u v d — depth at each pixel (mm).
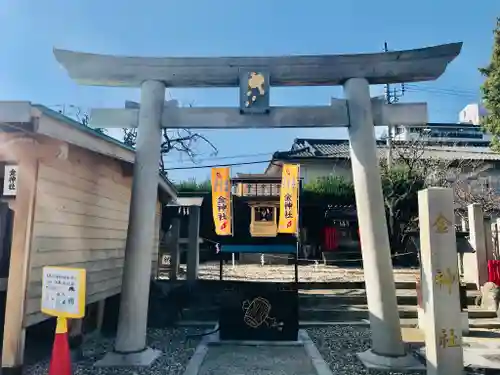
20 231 4973
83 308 3859
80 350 6152
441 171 19938
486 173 21891
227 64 6348
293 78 6359
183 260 16156
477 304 9758
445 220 4551
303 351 6473
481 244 10625
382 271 5785
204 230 11391
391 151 19812
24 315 4887
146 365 5488
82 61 6336
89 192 6680
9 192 5086
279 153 21109
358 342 6961
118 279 8023
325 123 6242
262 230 7527
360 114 6156
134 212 5996
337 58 6316
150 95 6297
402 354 5609
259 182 12750
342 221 20016
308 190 19609
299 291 10156
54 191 5562
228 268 15703
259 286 7191
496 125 12258
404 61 6273
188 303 9047
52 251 5520
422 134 23953
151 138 6188
